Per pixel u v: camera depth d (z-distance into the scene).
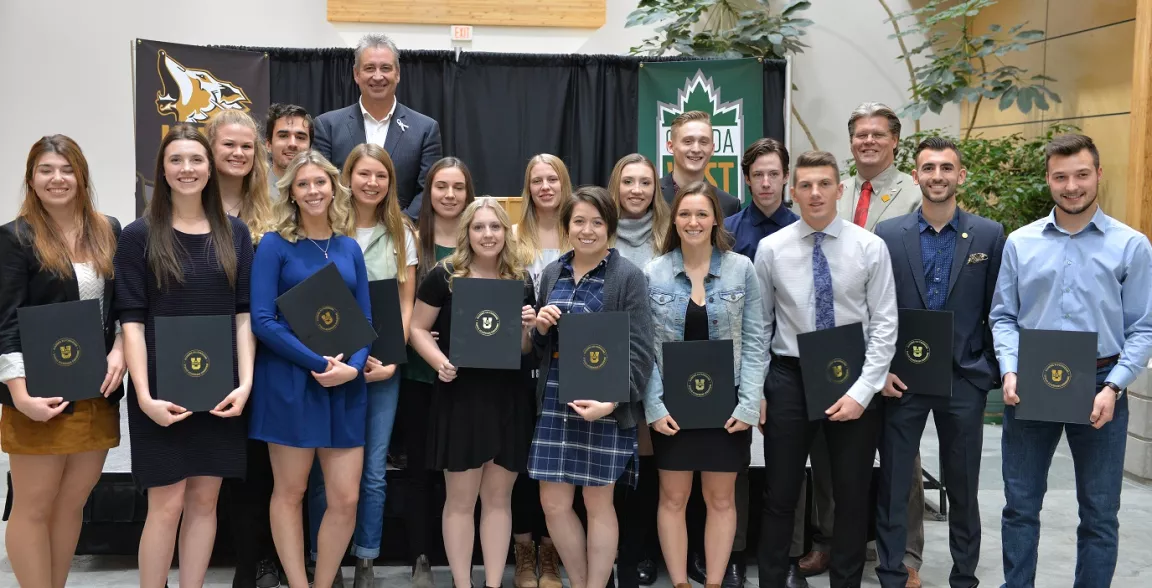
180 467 2.58
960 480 2.94
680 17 6.09
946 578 3.40
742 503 3.33
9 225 2.56
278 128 3.60
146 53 5.16
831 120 6.94
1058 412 2.69
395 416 3.37
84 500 2.77
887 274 2.84
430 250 3.16
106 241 2.69
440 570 3.44
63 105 6.36
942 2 6.96
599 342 2.65
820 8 6.90
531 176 3.24
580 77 6.11
